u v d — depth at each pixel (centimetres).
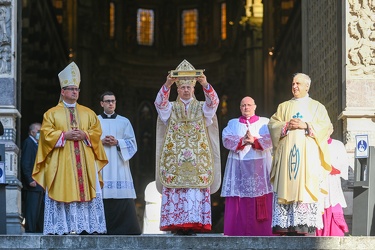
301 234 1725
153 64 6694
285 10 4641
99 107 6062
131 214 1980
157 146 1777
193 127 1762
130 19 6631
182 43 6750
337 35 2305
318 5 2612
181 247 1527
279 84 4731
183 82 1770
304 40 2812
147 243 1531
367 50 2212
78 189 1717
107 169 1966
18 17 2289
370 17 2223
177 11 6788
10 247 1534
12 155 2153
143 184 6488
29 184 2298
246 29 5331
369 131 2177
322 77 2534
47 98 4438
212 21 6625
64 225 1709
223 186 1895
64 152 1728
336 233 1816
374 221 1731
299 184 1700
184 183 1719
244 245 1526
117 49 6494
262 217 1861
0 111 2166
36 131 2334
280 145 1744
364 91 2198
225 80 6134
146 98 6669
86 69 5503
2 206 1730
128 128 2014
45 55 4397
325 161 1733
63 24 5388
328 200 1819
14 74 2205
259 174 1873
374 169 1733
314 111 1764
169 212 1719
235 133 1905
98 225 1742
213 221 5181
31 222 2308
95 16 5812
